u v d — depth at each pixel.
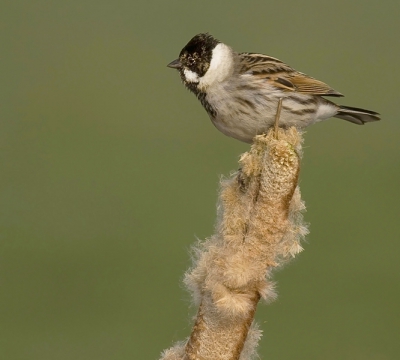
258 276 6.28
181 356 6.51
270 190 6.26
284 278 12.73
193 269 6.43
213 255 6.35
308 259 12.97
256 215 6.30
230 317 6.25
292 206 6.37
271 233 6.28
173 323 11.84
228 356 6.30
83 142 15.93
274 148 6.25
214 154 15.70
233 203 6.42
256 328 6.51
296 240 6.35
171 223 13.70
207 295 6.31
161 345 11.27
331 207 14.14
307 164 15.51
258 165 6.38
